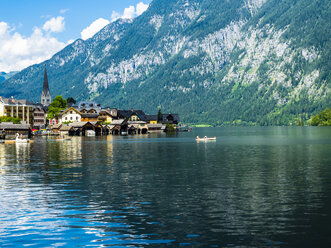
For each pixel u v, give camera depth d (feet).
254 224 105.40
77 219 112.16
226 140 554.05
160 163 250.37
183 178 184.24
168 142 506.89
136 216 114.62
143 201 133.90
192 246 89.97
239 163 247.91
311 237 94.73
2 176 193.47
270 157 287.07
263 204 127.75
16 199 138.31
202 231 100.17
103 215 115.96
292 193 145.59
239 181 174.40
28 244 92.99
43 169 220.84
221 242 92.12
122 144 461.78
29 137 641.40
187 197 139.85
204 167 227.20
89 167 229.66
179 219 111.14
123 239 95.30
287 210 119.65
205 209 121.80
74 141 538.47
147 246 90.53
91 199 137.69
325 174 194.08
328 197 137.69
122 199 137.28
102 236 97.60
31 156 302.66
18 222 109.70
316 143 456.86
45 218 113.39
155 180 178.50
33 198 139.95
